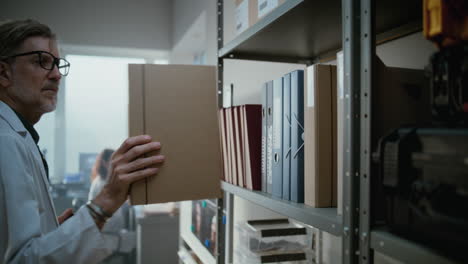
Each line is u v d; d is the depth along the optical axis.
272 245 1.42
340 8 0.96
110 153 3.77
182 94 1.11
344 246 0.75
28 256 0.93
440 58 0.60
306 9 0.98
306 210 0.94
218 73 1.52
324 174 0.99
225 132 1.50
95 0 4.45
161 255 3.65
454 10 0.58
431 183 0.56
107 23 4.48
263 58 1.57
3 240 0.97
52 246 0.97
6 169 0.97
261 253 1.39
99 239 1.04
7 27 1.08
